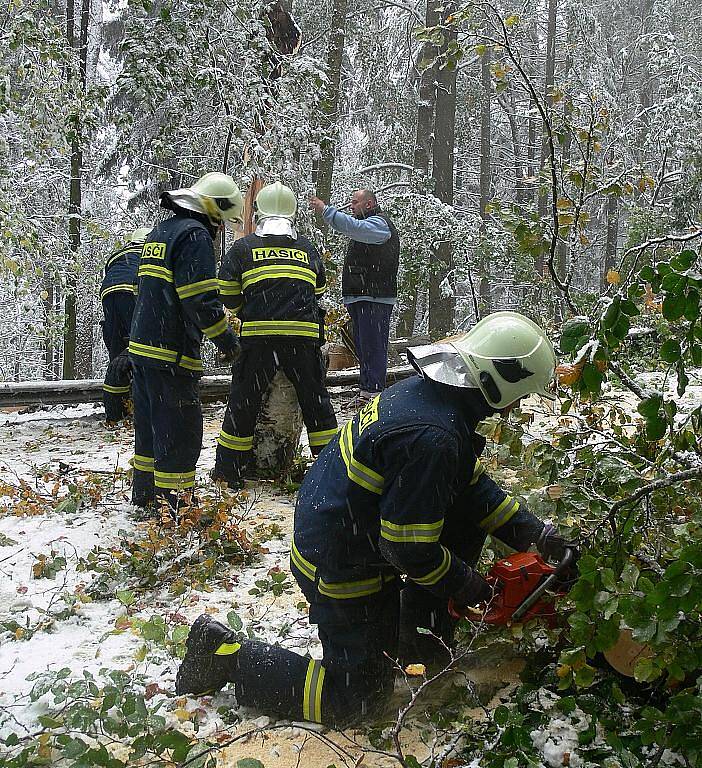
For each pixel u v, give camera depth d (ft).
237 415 18.65
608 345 8.96
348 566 9.32
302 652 11.37
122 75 32.89
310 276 18.80
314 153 39.73
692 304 8.52
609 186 15.11
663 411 9.14
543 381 9.17
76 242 44.91
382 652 9.52
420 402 9.02
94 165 50.88
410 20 62.18
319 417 19.08
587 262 77.97
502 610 9.50
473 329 9.52
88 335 73.26
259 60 32.89
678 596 7.57
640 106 72.02
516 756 8.40
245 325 18.31
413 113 63.41
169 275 15.53
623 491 10.46
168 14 31.94
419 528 8.73
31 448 22.25
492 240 45.78
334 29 52.31
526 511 10.62
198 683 9.99
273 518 16.90
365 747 9.24
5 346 73.26
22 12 24.90
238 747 9.29
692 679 9.23
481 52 15.39
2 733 9.38
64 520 16.30
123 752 9.26
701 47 78.02
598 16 79.61
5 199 24.94
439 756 8.80
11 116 26.91
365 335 25.59
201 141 41.42
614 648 9.52
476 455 10.18
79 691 9.23
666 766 8.49
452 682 10.21
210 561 13.98
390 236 25.04
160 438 15.87
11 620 12.25
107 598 13.19
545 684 9.92
